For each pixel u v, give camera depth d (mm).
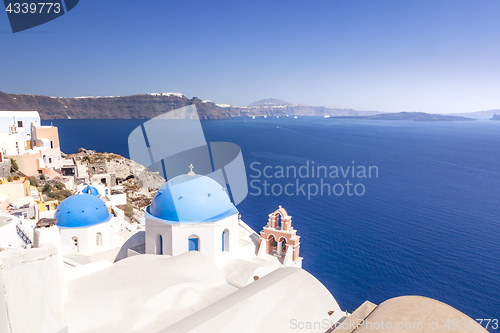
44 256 10070
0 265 8859
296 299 14602
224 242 21109
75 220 25953
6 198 33875
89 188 37969
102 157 72750
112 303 13094
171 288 14461
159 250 20203
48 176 53031
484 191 95438
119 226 35562
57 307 10656
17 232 24875
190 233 19047
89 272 15820
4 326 9078
